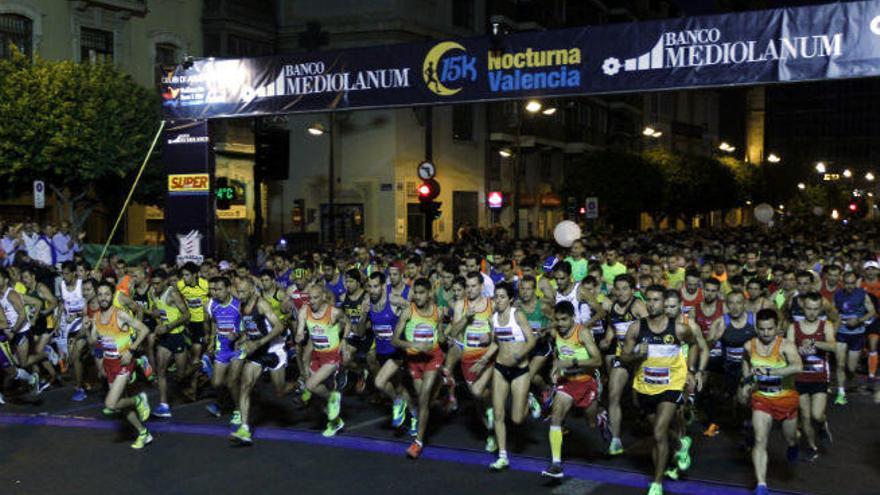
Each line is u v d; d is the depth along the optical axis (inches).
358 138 1300.4
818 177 3597.4
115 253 828.6
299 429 397.7
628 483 311.4
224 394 444.8
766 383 294.0
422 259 584.7
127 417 365.7
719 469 328.5
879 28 474.0
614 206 1531.7
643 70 534.9
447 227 1390.3
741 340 367.9
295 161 1344.7
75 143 842.8
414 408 388.5
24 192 933.2
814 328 338.6
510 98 573.6
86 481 319.9
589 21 1893.5
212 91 668.7
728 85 513.3
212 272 534.6
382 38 1264.8
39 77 836.6
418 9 1306.6
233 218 1202.6
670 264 553.6
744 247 704.4
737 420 395.9
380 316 384.2
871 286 501.0
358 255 607.8
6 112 817.5
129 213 1105.4
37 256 724.0
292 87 642.2
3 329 449.1
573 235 610.2
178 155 687.1
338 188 1315.2
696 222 2711.6
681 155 1964.8
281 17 1315.2
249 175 1226.0
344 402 456.1
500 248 685.3
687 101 2751.0
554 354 370.9
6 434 395.2
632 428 395.2
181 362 445.1
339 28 1283.2
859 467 330.3
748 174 2450.8
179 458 350.6
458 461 342.6
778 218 2874.0
